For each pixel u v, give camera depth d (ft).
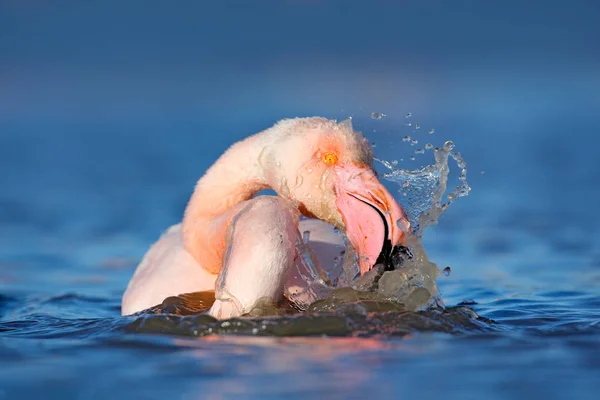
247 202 40.37
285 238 36.94
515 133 155.53
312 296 40.52
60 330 37.83
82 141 161.07
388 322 35.22
